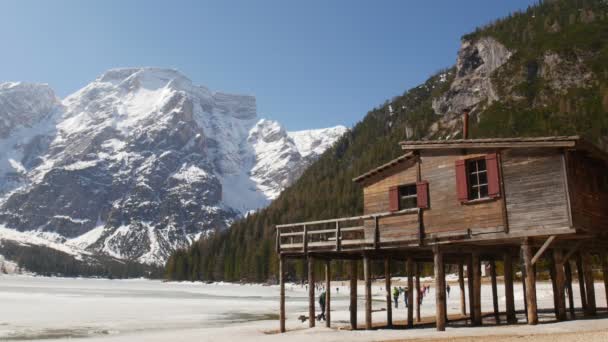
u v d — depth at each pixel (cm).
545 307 4303
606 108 14788
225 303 7956
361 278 12756
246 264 18575
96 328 4341
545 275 7225
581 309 3828
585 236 2417
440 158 2755
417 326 3269
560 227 2270
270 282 17000
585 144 2342
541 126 15488
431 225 2714
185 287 17162
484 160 2620
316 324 3897
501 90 18975
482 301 5550
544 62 18588
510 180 2467
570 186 2300
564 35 19475
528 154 2434
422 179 2811
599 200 2623
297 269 16025
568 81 17238
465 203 2594
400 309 5431
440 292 2636
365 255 2995
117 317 5444
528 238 2388
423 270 12406
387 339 2431
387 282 3359
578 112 15325
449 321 3625
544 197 2344
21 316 5541
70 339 3528
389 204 2956
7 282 18862
